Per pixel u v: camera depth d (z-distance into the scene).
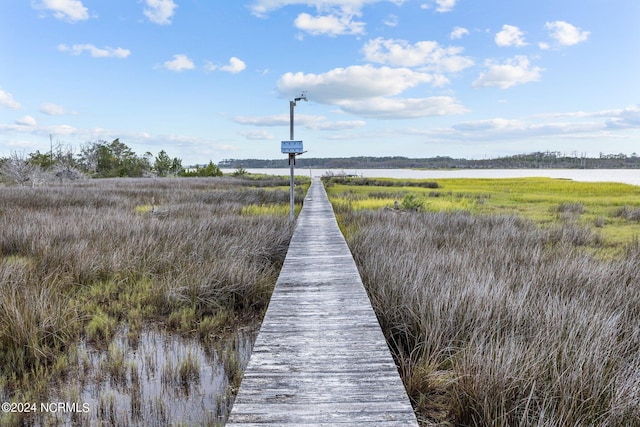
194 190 22.58
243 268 6.66
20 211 11.85
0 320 4.40
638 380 2.96
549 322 3.96
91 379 3.78
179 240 8.39
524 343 3.64
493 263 6.63
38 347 4.18
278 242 8.90
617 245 9.50
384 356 3.34
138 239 8.34
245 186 30.00
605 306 4.56
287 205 17.33
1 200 14.33
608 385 2.90
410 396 3.28
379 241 8.33
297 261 6.91
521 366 3.09
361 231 9.59
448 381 3.29
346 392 2.78
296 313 4.39
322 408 2.58
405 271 5.67
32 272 6.20
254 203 17.72
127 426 3.08
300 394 2.75
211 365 4.11
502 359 3.20
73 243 7.93
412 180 44.09
